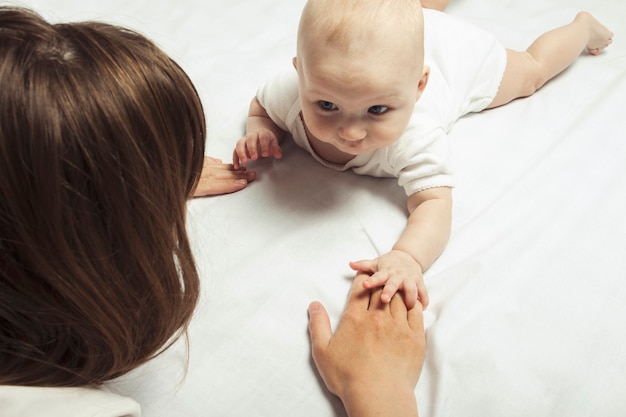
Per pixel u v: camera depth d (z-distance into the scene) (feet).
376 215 2.80
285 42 3.75
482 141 3.12
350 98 2.36
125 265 1.64
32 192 1.37
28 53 1.37
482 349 2.28
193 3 4.01
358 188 2.92
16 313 1.55
